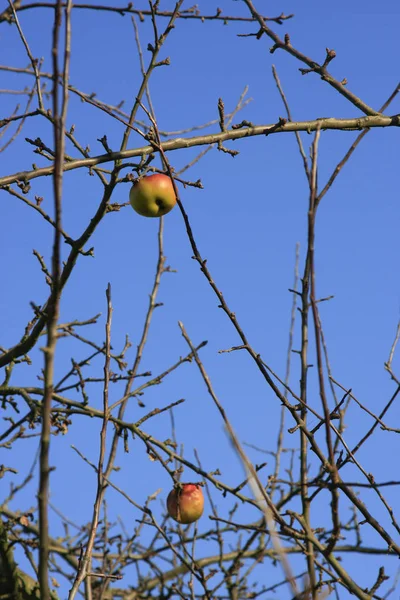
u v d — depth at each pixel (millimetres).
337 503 4637
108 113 5316
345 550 7676
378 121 6090
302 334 5836
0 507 7535
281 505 6430
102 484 5105
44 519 3363
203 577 5969
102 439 5121
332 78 6062
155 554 8398
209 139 5695
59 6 3076
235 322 5094
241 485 5688
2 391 6605
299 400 5020
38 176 5484
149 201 5734
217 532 7496
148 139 5270
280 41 6062
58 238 3098
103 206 5395
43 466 3324
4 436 6660
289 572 3281
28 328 6430
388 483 4270
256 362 5086
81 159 5418
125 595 8344
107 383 5273
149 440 6195
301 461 5410
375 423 5039
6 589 6160
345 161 4422
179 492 6109
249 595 7469
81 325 6605
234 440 3686
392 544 4711
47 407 3285
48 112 5543
